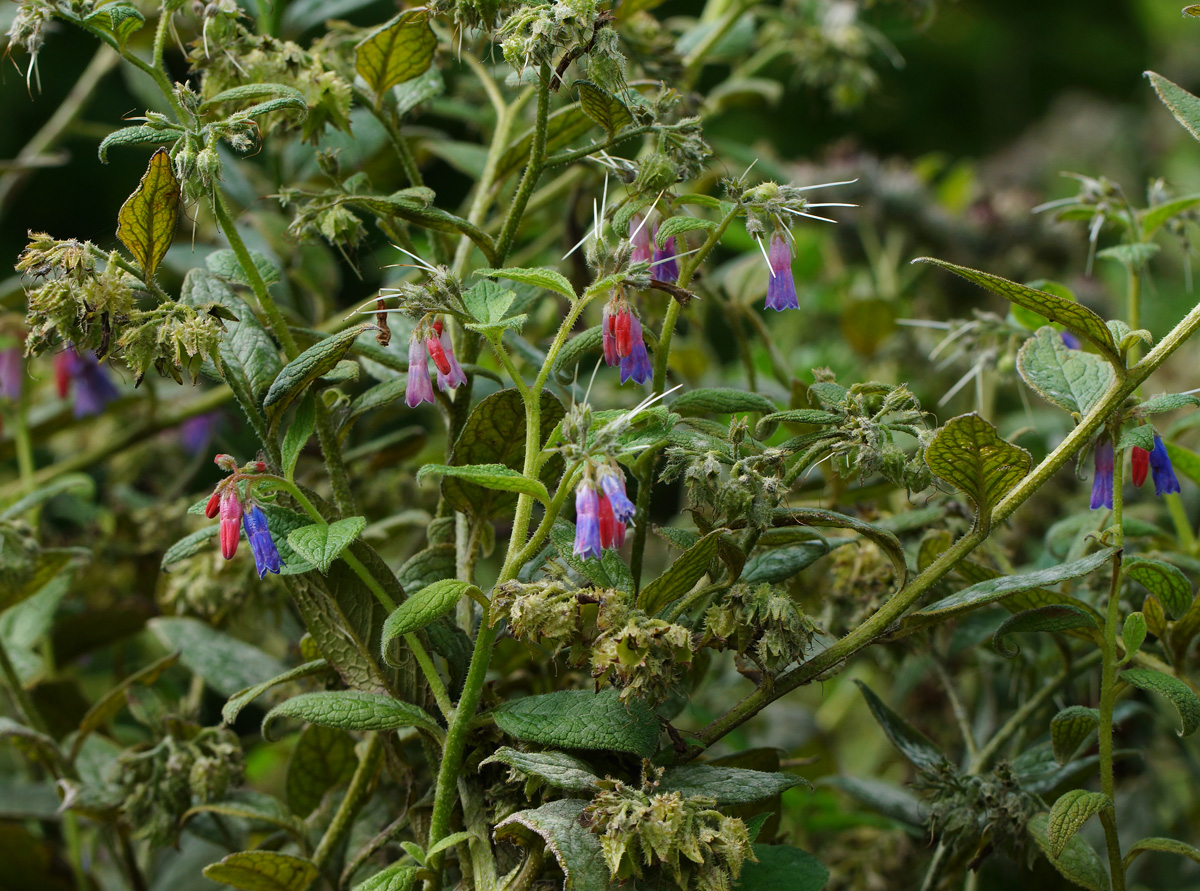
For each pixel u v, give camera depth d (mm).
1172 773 1226
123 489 1363
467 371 972
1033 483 930
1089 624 947
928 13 1308
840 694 1455
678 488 1757
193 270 963
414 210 954
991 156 2979
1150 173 2395
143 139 921
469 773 938
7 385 1207
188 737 1025
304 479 1137
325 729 1023
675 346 1410
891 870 1121
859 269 1867
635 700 912
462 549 977
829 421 933
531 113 1192
